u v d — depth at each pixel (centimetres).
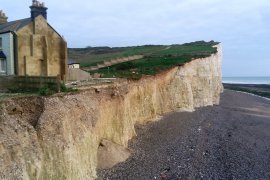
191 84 6725
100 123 3381
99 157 3222
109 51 12900
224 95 9962
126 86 4169
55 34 3931
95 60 8269
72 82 3556
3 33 3628
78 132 2739
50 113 2427
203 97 7031
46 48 3800
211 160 3756
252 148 4394
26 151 2105
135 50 11894
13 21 4150
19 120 2227
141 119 4875
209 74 7281
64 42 3969
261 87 17175
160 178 3125
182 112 5972
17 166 1973
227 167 3597
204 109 6669
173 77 6125
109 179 2977
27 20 3875
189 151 3962
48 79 2855
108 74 5072
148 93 5138
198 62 7038
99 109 3362
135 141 4081
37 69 3766
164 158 3644
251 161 3872
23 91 2878
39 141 2264
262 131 5500
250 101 9731
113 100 3728
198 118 5734
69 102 2744
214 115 6219
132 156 3575
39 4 3856
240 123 5928
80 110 2880
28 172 2052
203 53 7956
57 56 3959
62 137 2428
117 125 3741
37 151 2183
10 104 2245
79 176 2517
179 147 4059
